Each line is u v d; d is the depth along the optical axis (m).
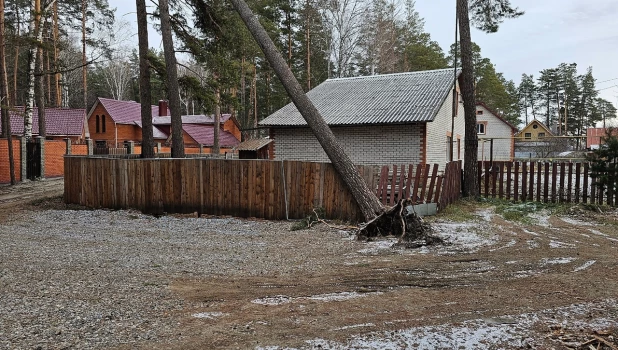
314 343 3.55
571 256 6.51
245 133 43.47
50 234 8.74
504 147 37.12
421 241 7.62
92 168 12.41
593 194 11.76
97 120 40.84
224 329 3.86
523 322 3.95
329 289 5.07
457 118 22.03
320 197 9.98
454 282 5.27
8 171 19.97
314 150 18.28
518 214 10.55
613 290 4.82
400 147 16.59
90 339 3.60
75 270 5.85
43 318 4.05
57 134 31.73
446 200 11.73
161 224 9.89
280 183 10.28
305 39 33.84
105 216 11.05
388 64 33.72
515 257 6.48
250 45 15.19
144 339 3.62
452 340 3.59
